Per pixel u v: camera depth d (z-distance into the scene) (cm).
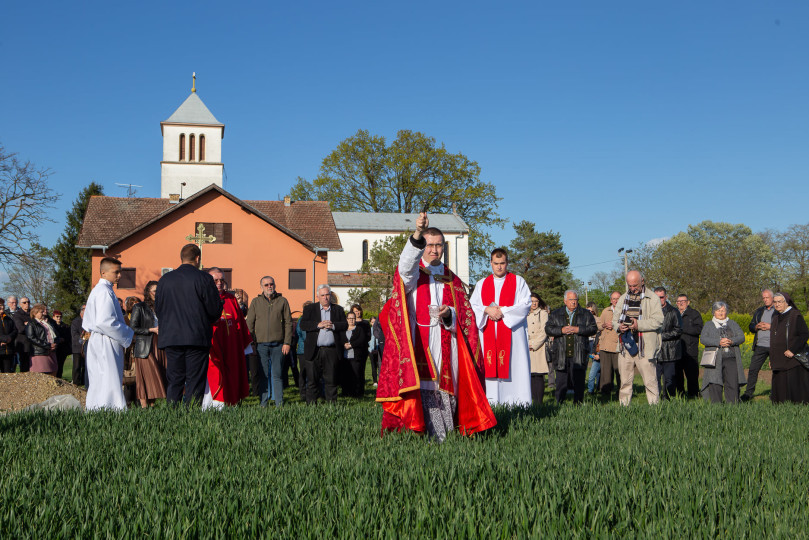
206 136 5341
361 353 1226
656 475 406
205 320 747
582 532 308
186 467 426
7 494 355
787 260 6291
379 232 5972
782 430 618
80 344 1503
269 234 4128
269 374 1068
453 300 570
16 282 6034
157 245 3984
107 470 432
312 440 531
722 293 4081
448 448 473
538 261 7594
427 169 6150
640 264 4819
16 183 3519
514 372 811
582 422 632
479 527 315
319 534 308
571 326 963
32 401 1068
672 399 820
